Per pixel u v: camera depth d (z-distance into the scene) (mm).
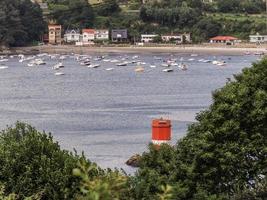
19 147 78438
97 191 30359
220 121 90562
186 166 87250
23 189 76000
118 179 32625
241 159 88875
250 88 94438
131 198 79000
